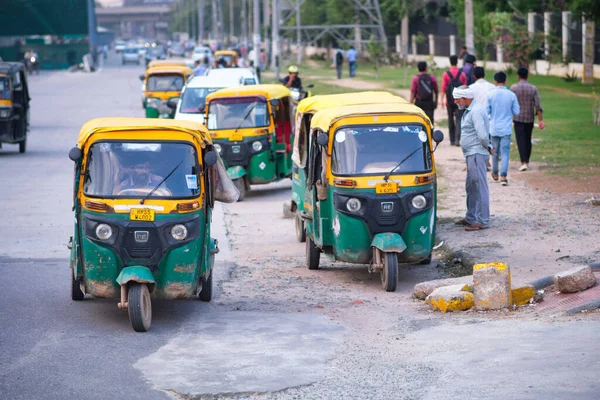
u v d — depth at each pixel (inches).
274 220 800.9
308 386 344.8
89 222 452.1
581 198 759.7
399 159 540.7
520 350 365.7
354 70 2694.4
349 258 542.3
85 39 4795.8
